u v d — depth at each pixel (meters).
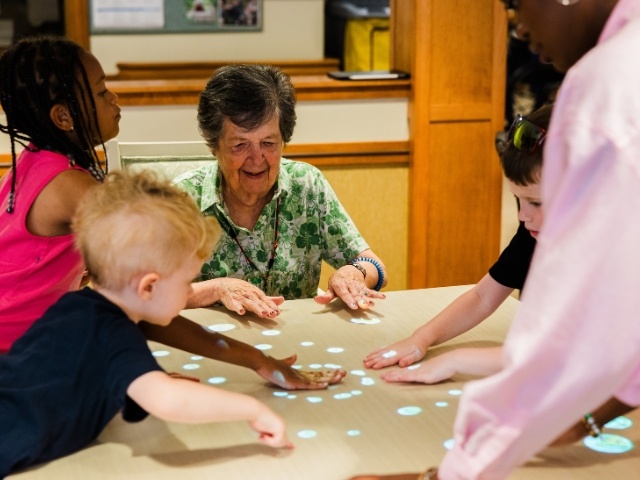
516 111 5.36
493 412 1.09
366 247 2.42
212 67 5.90
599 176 1.01
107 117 1.91
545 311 1.04
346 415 1.50
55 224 1.78
